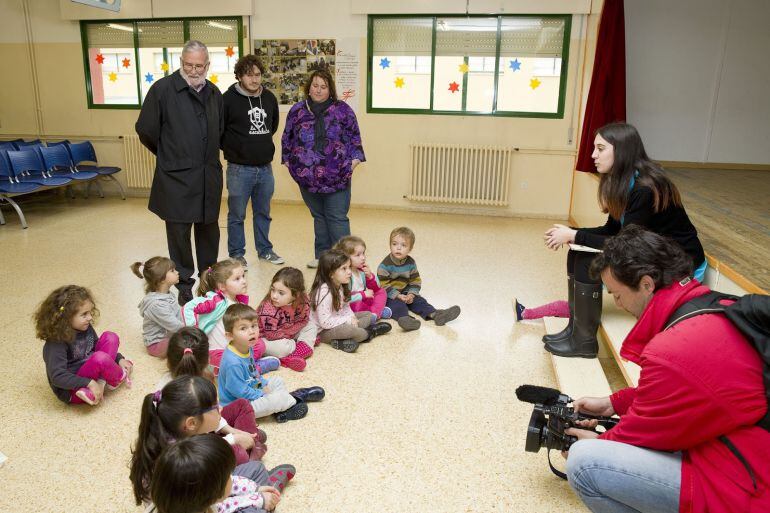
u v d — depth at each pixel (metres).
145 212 6.43
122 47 7.01
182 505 1.26
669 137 6.46
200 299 2.80
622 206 2.44
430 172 6.54
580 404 1.79
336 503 1.88
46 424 2.32
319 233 4.43
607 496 1.48
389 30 6.38
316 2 6.40
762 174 6.02
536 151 6.34
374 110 6.57
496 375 2.79
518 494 1.95
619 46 5.18
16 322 3.31
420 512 1.85
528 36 6.15
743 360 1.26
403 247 3.42
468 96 6.41
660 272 1.42
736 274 2.35
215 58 6.82
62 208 6.59
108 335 2.61
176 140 3.48
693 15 6.16
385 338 3.20
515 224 6.16
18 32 7.14
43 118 7.34
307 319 3.00
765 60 6.16
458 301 3.78
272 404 2.31
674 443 1.37
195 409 1.50
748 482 1.25
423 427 2.33
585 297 2.61
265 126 4.31
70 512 1.82
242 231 4.44
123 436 2.25
